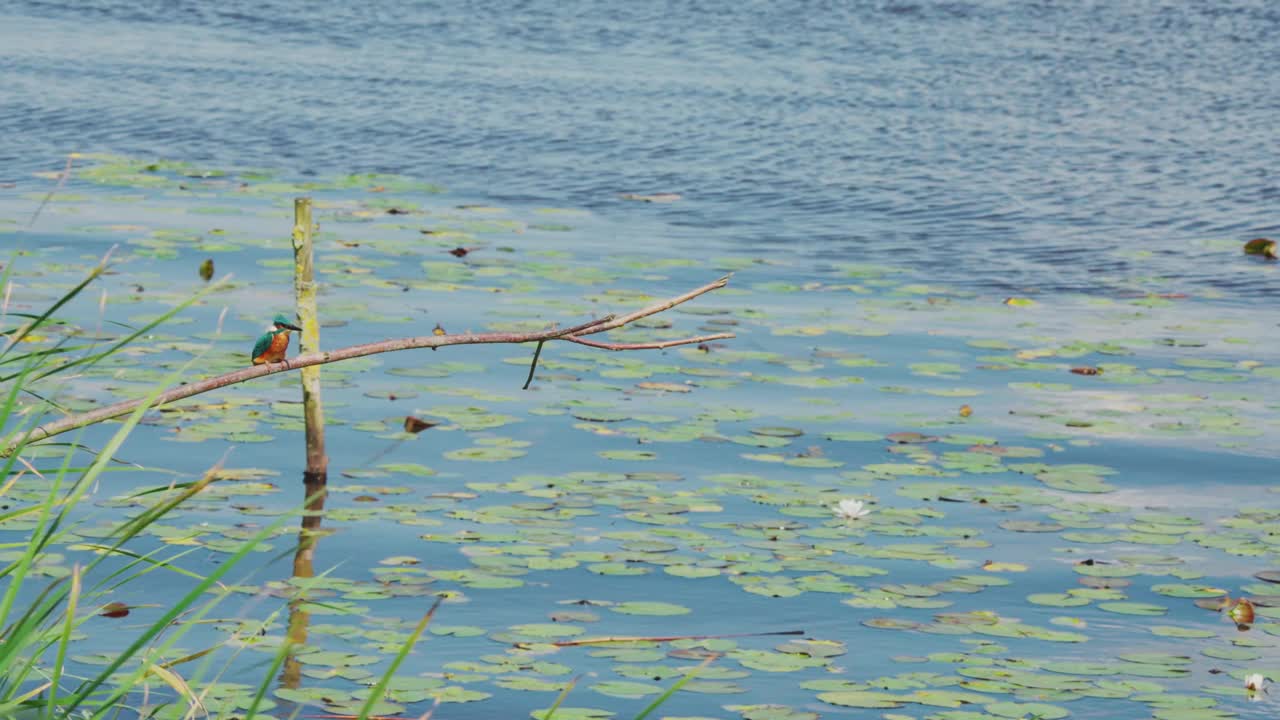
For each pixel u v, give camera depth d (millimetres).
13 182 19469
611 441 10422
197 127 23984
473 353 12578
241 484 9320
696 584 8094
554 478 9641
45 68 28219
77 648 7000
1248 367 12867
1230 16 38438
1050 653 7379
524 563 8219
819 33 35281
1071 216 19578
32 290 13602
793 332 13617
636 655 7211
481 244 17047
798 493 9500
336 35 33812
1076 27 36531
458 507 9094
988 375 12469
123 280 14320
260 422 10547
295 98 26625
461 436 10406
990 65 31469
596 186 20922
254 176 20734
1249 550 8742
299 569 8125
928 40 34594
